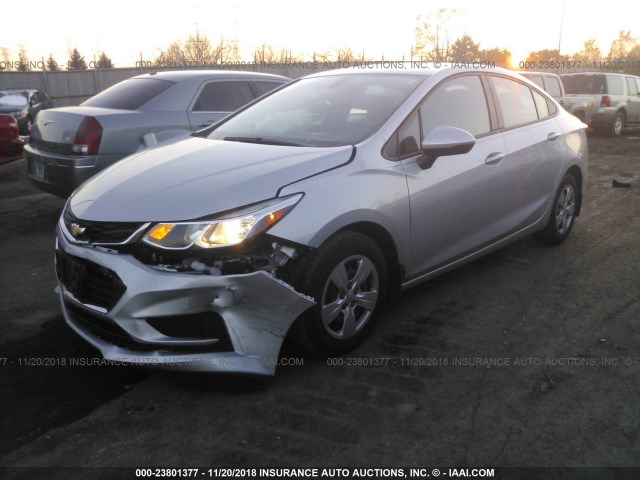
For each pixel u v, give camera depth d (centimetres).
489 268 478
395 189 339
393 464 245
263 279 275
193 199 282
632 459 248
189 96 645
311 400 290
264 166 311
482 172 405
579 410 283
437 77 400
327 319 313
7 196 789
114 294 280
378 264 336
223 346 281
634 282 449
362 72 432
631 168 993
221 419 275
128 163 356
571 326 373
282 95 446
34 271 482
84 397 294
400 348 343
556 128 505
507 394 296
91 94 2484
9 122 791
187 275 269
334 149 332
